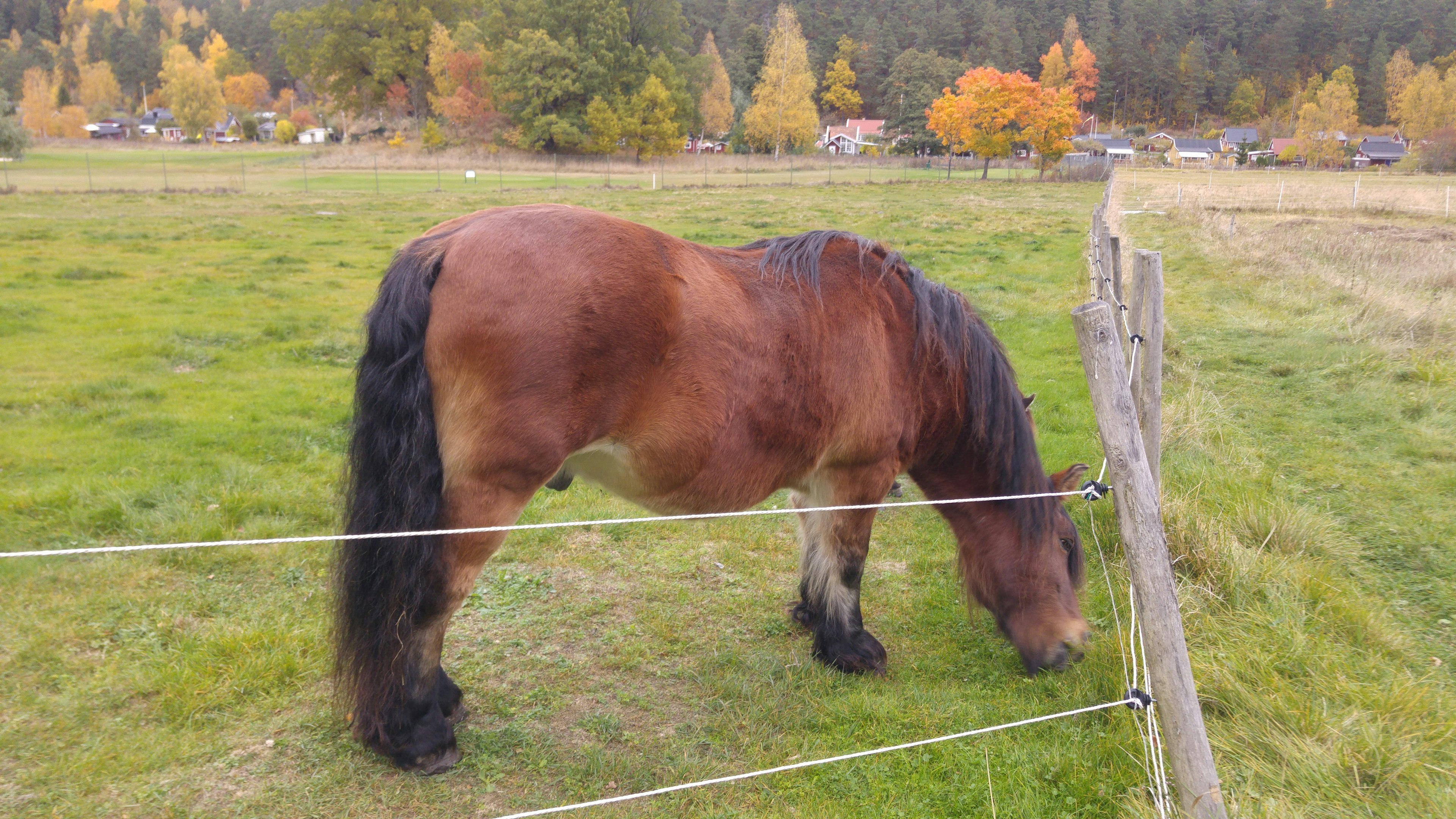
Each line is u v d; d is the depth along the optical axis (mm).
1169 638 2393
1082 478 3441
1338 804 2738
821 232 3318
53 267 13367
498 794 2789
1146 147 90188
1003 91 48844
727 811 2738
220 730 3008
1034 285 13414
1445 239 17219
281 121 91938
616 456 2844
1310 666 3490
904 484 6113
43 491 4945
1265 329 9703
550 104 61031
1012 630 3510
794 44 69500
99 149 67750
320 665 3398
